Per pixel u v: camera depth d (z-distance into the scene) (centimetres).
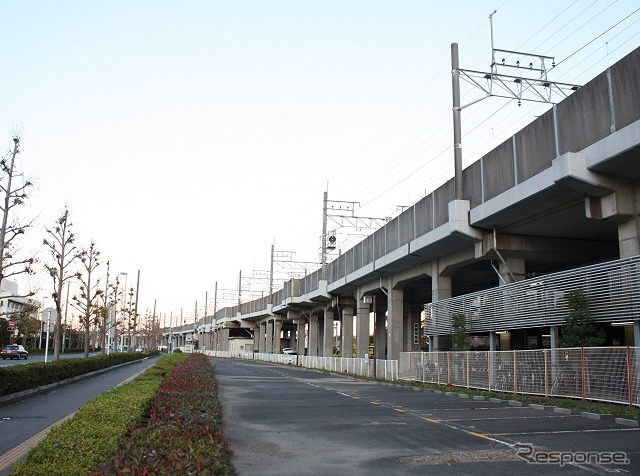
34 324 6291
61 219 3019
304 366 5522
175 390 1320
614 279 1703
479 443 1108
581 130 1723
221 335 10812
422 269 3275
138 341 12131
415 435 1220
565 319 1848
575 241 2525
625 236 1761
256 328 9150
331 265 4881
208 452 618
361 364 3925
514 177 2064
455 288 4216
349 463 945
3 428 1273
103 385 2494
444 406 1831
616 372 1609
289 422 1455
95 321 3931
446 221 2567
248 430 1320
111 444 622
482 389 2314
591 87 1688
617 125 1579
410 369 3067
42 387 2091
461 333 2627
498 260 2562
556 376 1866
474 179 2375
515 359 2095
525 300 2145
